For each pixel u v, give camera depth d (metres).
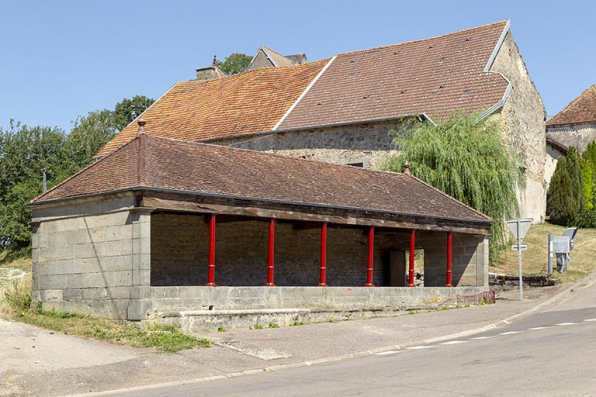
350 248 28.36
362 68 40.41
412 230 24.97
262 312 19.11
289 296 20.61
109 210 18.50
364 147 35.19
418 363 13.80
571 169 44.66
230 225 24.11
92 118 62.28
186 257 22.98
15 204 50.88
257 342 16.70
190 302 18.36
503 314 21.64
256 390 11.74
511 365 12.73
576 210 43.66
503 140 33.22
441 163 30.92
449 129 32.16
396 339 17.58
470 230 26.67
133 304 17.61
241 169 21.69
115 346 15.83
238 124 39.53
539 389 10.45
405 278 29.91
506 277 29.34
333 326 19.25
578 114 58.31
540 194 43.03
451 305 24.70
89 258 18.92
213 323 18.14
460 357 14.20
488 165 31.59
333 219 22.16
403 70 38.56
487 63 35.94
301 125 36.81
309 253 26.78
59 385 12.67
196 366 14.44
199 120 41.72
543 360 13.05
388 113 35.09
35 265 20.41
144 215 17.78
